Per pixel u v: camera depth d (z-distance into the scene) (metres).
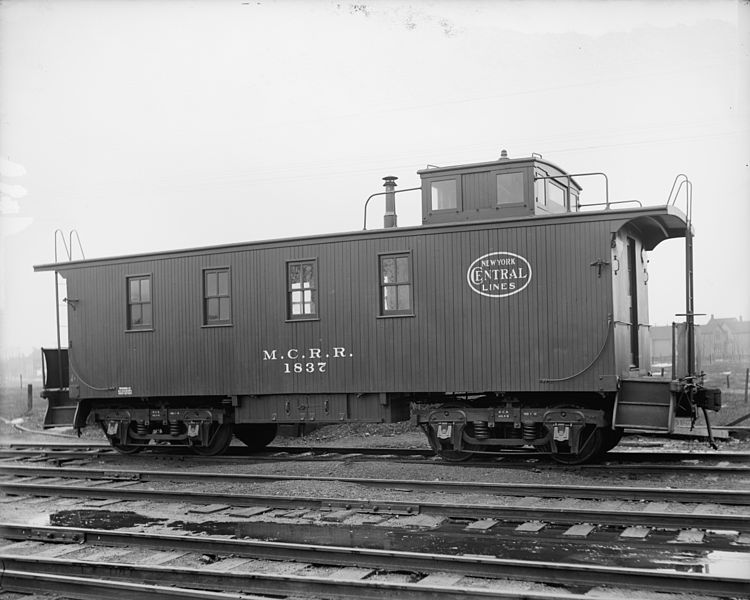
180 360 14.28
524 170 12.63
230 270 13.89
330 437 17.56
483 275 11.99
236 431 15.22
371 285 12.75
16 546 8.40
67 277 15.48
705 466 11.13
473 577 6.59
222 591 6.57
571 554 7.28
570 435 11.71
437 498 9.87
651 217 12.07
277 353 13.44
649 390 11.14
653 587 6.06
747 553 7.15
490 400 12.51
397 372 12.51
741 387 24.88
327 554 7.14
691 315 11.80
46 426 15.71
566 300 11.50
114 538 8.22
